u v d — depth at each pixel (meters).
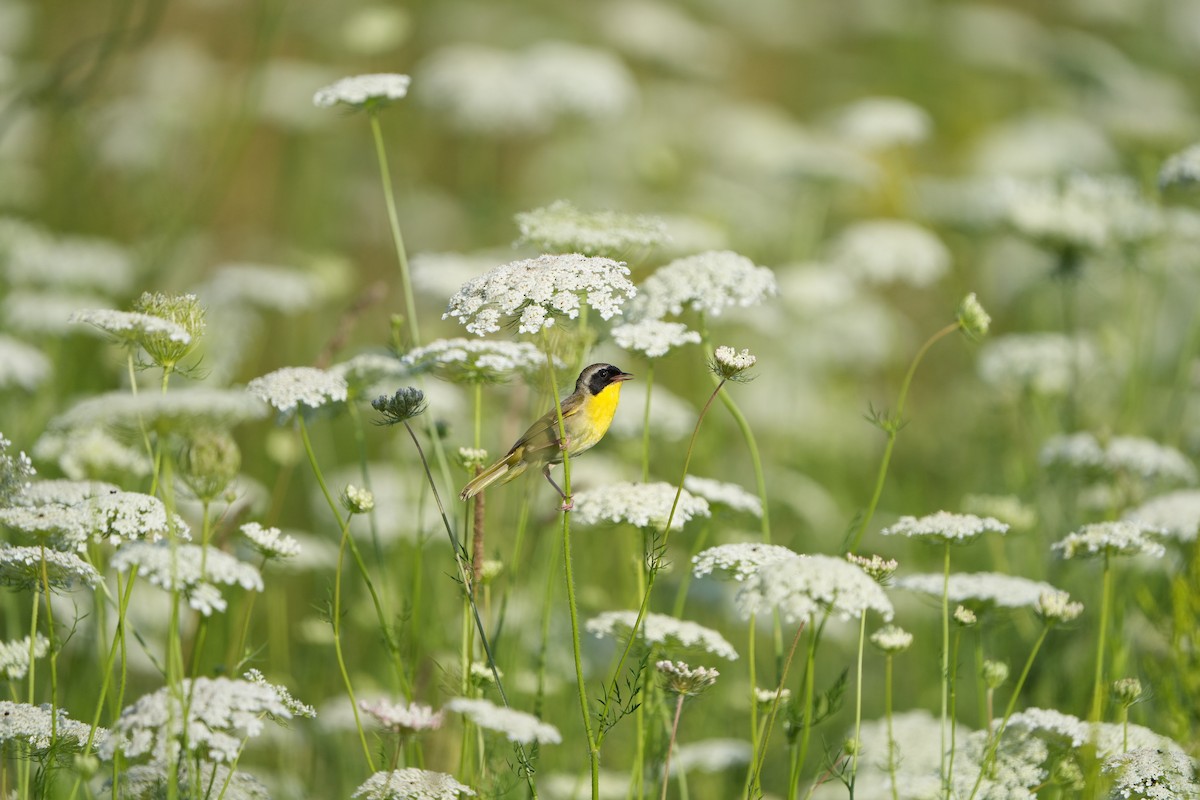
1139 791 7.27
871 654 13.70
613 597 12.69
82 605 10.86
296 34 27.17
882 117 19.83
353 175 23.33
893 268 18.39
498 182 26.48
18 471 7.38
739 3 33.34
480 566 7.94
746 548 7.54
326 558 12.23
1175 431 14.49
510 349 8.29
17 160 20.09
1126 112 17.66
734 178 24.23
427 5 28.03
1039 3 33.94
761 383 18.47
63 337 15.29
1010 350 15.49
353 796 6.89
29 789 7.22
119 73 23.44
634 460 13.31
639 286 9.42
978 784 7.39
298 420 7.69
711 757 9.55
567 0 29.86
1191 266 17.08
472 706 6.23
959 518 7.76
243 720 6.08
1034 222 14.93
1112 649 9.46
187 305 7.11
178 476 6.55
